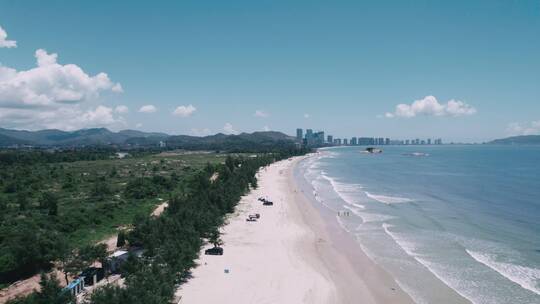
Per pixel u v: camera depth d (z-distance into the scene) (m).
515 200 102.88
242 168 140.00
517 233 68.44
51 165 177.25
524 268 50.88
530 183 138.75
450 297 42.75
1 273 42.03
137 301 31.84
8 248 45.53
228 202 84.19
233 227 71.69
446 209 91.31
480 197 108.31
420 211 89.06
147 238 50.69
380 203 100.06
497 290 44.19
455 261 54.09
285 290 44.34
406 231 70.75
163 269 40.50
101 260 45.59
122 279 43.91
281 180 150.38
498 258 55.00
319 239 65.69
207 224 61.72
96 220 66.75
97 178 124.06
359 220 80.12
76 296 37.69
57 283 35.09
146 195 92.69
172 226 54.34
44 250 45.88
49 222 62.69
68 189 103.44
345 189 127.56
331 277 48.91
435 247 60.75
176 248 46.19
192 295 41.97
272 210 88.50
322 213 87.44
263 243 62.22
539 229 71.25
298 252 58.34
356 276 49.25
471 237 66.06
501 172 182.50
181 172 147.12
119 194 96.00
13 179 115.06
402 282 47.19
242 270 50.03
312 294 43.62
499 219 79.94
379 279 48.25
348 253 58.38
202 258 54.25
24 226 57.66
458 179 154.75
